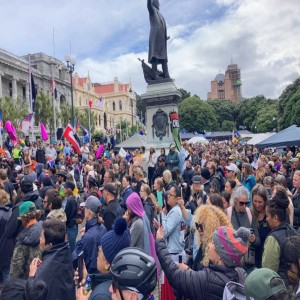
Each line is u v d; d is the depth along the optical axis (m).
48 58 81.38
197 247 4.18
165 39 18.86
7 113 40.88
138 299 2.24
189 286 2.82
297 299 2.46
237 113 108.94
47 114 50.75
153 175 13.95
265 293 2.07
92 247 4.28
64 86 87.75
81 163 18.12
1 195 5.78
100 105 50.66
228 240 2.78
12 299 2.31
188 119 85.38
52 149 20.17
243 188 5.09
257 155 22.52
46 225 3.62
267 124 81.25
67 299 3.45
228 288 2.55
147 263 2.27
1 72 64.12
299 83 59.69
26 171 13.86
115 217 5.75
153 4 18.75
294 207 6.52
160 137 18.11
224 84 189.38
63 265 3.50
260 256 4.80
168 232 5.25
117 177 12.61
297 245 2.81
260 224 4.88
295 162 10.18
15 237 5.12
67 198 7.29
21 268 4.25
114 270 2.28
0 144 24.66
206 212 3.70
